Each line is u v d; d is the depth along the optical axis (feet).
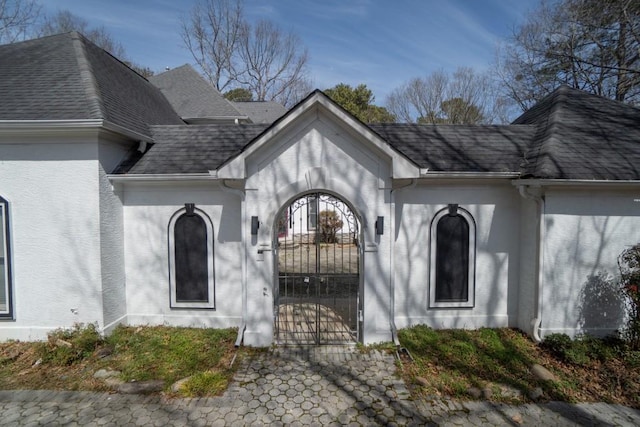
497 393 17.52
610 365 19.94
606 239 22.82
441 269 25.39
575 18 61.77
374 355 21.45
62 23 108.47
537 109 33.17
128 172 24.22
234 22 112.78
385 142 20.84
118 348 21.95
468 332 24.72
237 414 16.12
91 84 24.90
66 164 22.48
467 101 117.08
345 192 22.02
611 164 22.49
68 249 22.85
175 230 25.49
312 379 18.97
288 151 22.09
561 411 16.34
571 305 22.94
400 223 25.13
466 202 25.11
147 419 15.72
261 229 22.40
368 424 15.49
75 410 16.33
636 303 20.80
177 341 22.97
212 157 26.13
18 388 18.01
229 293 25.55
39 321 23.24
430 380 18.81
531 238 23.73
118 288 24.98
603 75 61.00
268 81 120.88
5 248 22.93
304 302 31.50
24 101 22.99
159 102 41.27
